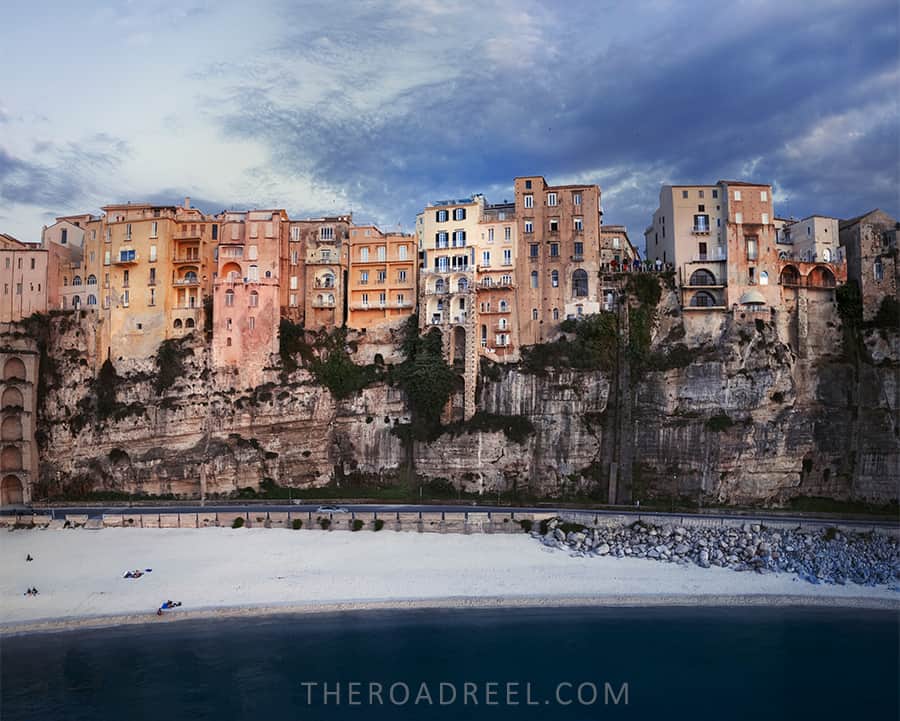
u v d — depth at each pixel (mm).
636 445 96750
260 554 75938
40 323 108125
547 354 102062
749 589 67625
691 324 100750
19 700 49031
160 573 71000
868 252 100938
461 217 109125
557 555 75875
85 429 103625
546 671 52969
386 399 103875
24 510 91562
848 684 51219
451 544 79000
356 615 62406
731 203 102375
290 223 114625
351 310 111625
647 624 60688
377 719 46812
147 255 110250
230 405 103312
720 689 50750
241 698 49281
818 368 98375
